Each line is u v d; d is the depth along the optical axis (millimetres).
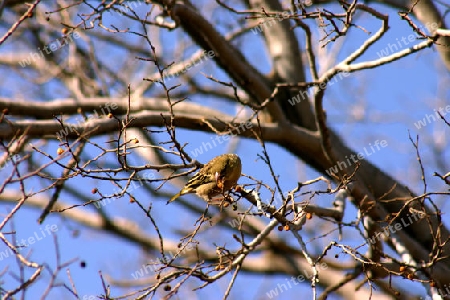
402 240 14750
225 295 9992
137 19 12586
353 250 10070
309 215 10492
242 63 15961
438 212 10703
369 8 12344
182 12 15055
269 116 16031
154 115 13922
